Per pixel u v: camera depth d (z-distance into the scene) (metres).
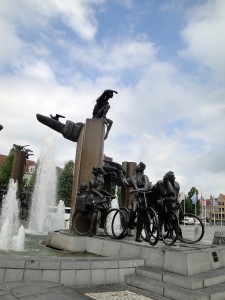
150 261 7.15
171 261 6.72
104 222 10.02
